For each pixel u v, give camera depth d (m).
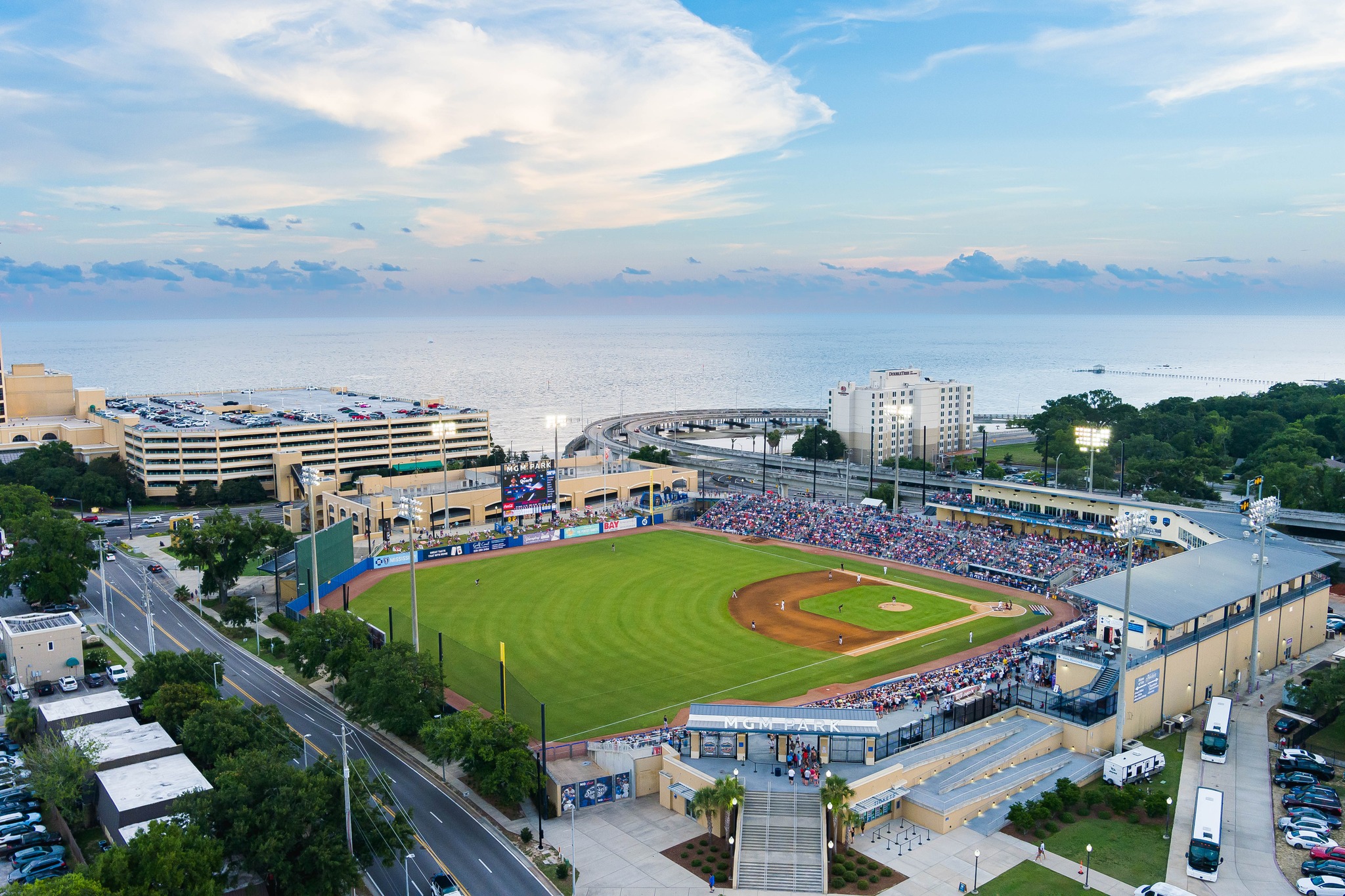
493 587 165.88
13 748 100.12
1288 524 188.75
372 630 126.00
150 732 94.06
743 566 181.38
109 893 61.03
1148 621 103.56
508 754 84.56
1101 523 177.25
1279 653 124.12
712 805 80.75
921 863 77.81
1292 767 92.69
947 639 136.88
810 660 128.50
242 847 70.44
